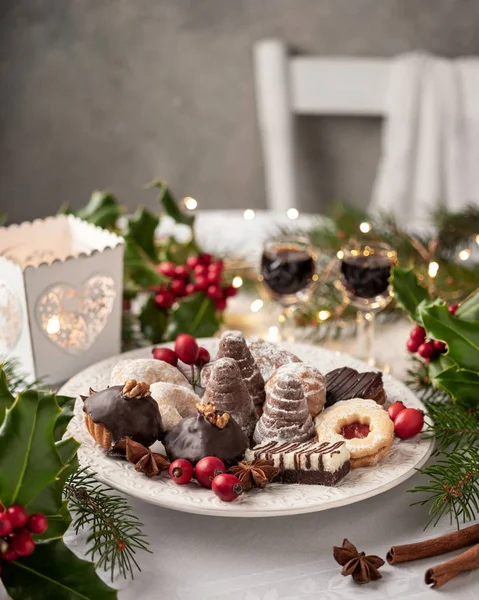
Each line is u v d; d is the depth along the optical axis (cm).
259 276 109
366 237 112
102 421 73
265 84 172
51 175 198
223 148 194
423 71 164
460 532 70
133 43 185
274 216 126
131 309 105
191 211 109
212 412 73
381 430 75
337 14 178
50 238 96
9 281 86
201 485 71
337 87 171
